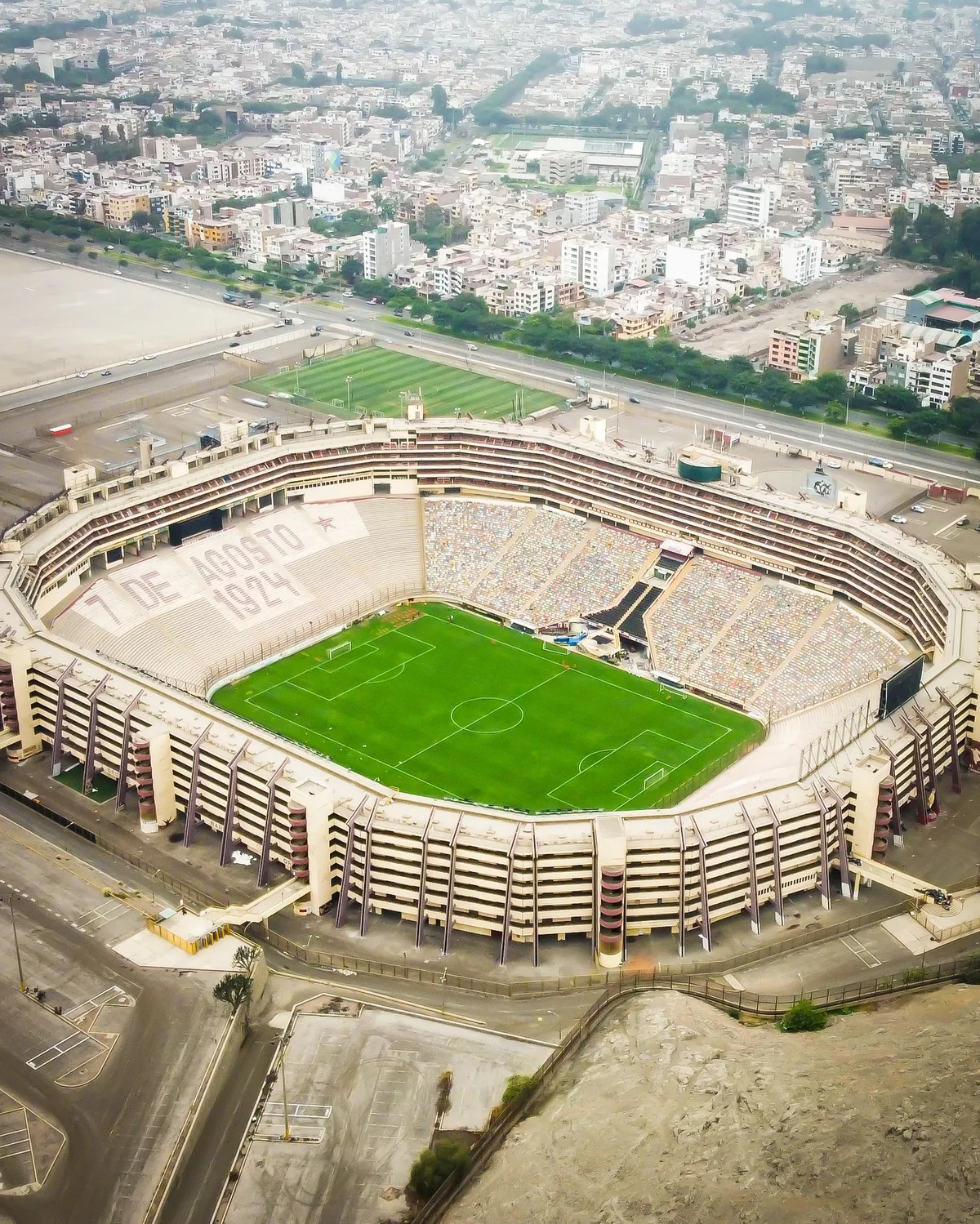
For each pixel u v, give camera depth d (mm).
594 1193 199625
